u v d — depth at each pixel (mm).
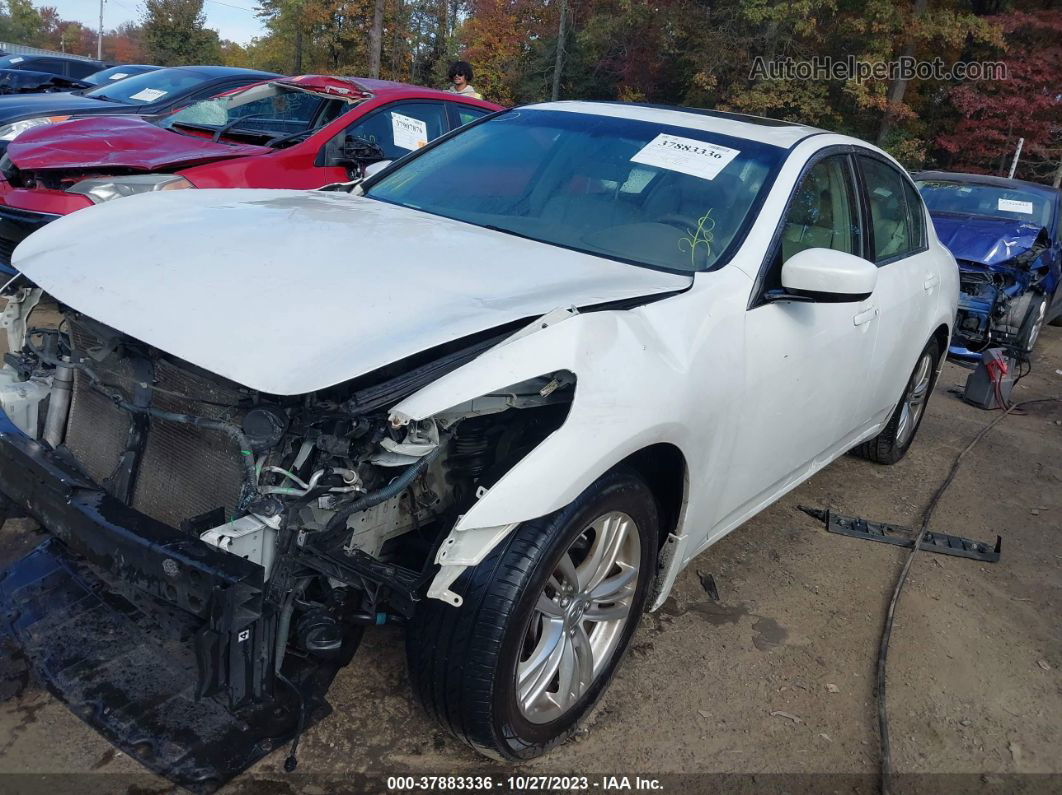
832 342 3262
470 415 2037
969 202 9203
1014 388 7680
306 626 2020
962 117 26016
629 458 2443
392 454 1997
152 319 2082
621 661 2656
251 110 6629
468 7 39406
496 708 2131
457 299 2221
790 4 22797
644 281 2619
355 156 6078
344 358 1915
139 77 8609
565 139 3455
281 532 1942
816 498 4559
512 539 2096
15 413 2549
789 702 2818
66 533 2109
